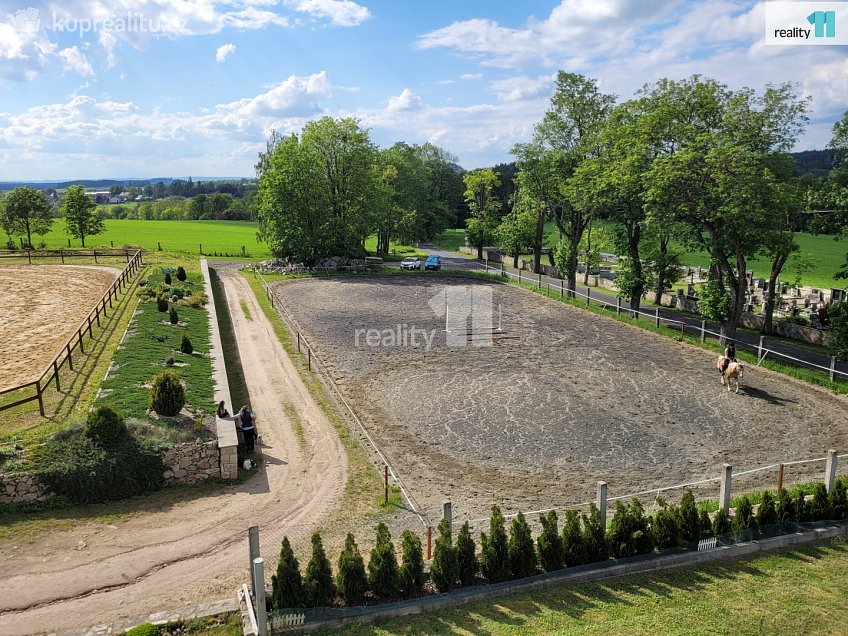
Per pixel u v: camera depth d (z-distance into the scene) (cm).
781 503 1288
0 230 8900
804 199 3195
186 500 1435
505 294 4591
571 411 2152
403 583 1029
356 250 6166
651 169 3288
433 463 1723
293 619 943
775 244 3108
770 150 3247
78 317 2972
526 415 2109
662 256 4278
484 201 7550
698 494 1540
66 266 4722
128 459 1447
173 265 4959
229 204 16538
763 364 2720
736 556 1210
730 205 2822
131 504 1400
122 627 945
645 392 2361
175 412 1712
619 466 1717
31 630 944
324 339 3123
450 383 2450
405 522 1366
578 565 1133
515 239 6525
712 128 3434
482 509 1452
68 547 1202
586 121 4516
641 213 3750
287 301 4156
